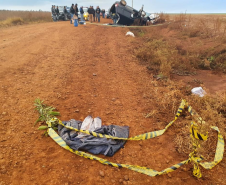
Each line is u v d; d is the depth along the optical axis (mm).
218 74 6551
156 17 15977
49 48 8844
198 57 7715
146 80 5926
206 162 3006
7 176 2645
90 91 5184
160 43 9297
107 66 6969
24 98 4621
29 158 2975
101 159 2996
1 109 4098
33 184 2566
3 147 3121
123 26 14805
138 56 8008
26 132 3527
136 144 3418
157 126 3902
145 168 2865
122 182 2695
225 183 2705
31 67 6562
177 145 3396
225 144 3406
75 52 8406
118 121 4020
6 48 8547
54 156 3055
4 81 5383
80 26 15891
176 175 2830
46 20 23203
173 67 7016
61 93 4996
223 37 8898
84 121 3766
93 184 2635
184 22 13781
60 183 2609
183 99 4469
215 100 4609
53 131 3469
